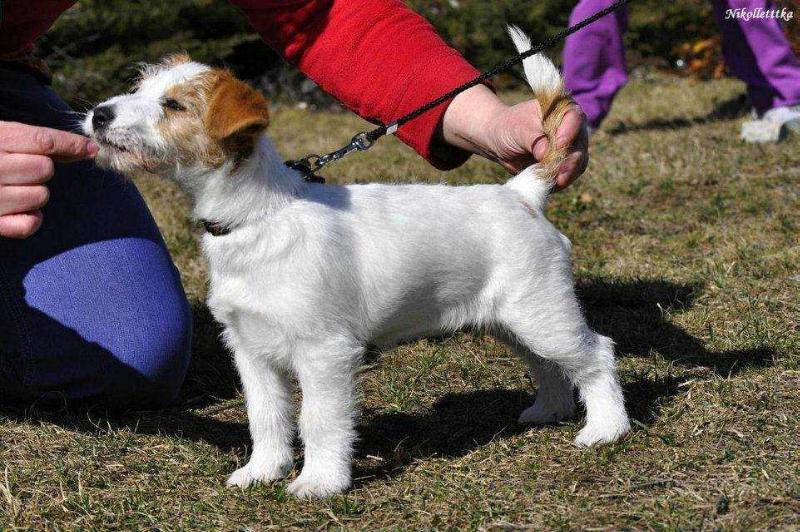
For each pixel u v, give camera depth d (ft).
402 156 35.99
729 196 26.99
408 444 15.33
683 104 43.55
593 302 20.94
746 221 24.71
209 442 15.96
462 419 16.21
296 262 13.01
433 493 13.38
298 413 16.43
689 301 20.22
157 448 15.43
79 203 17.37
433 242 14.08
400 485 13.76
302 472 13.69
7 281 16.60
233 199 12.94
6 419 16.47
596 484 13.25
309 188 13.78
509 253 14.39
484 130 15.79
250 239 12.97
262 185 13.03
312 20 16.74
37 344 16.61
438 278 14.24
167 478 14.32
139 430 16.44
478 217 14.42
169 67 13.70
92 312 16.78
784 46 33.42
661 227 25.35
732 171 29.58
